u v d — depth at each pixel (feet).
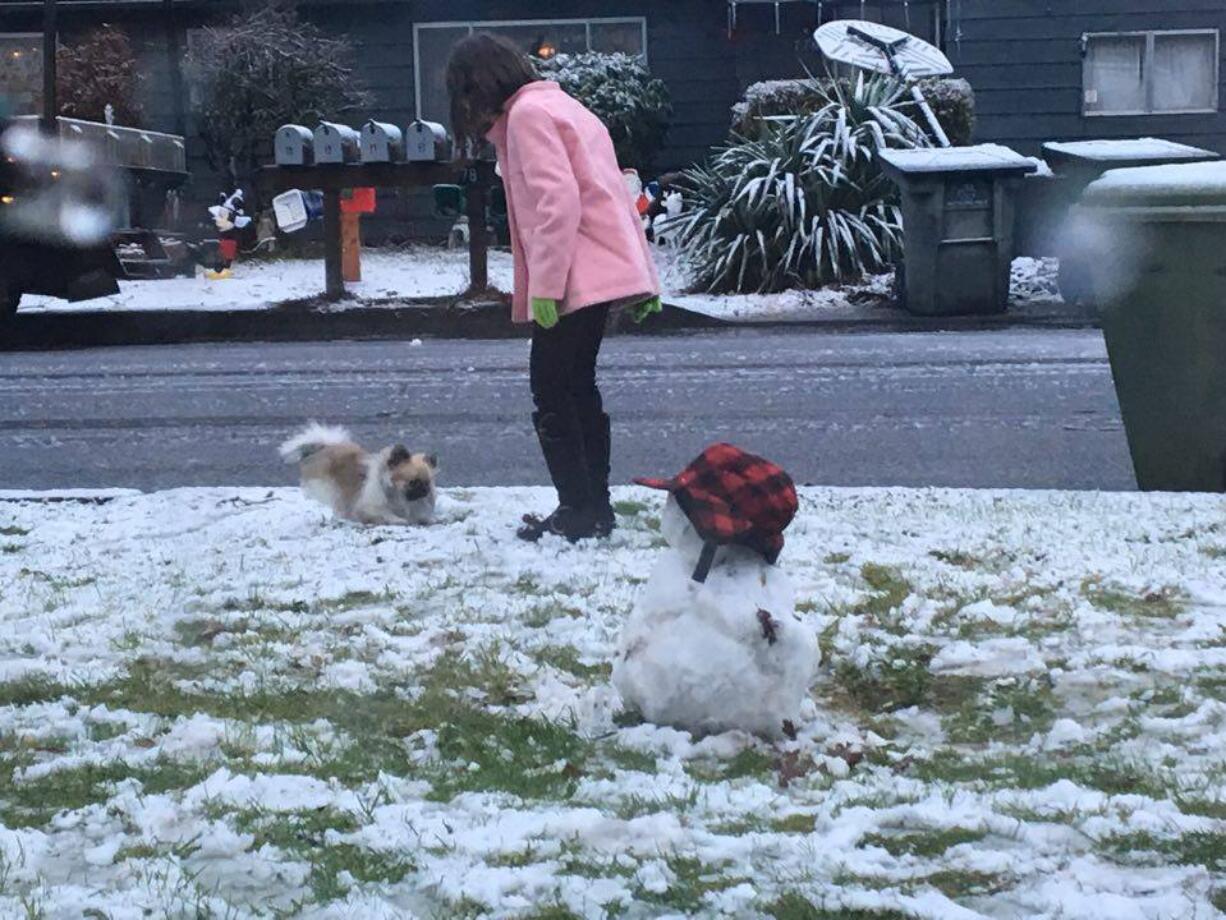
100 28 65.62
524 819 9.57
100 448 26.78
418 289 48.85
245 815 9.64
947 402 29.35
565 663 13.15
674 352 37.83
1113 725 11.44
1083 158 44.24
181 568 16.56
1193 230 18.79
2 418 29.91
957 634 13.70
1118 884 8.46
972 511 18.49
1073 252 44.88
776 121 53.47
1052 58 62.95
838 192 49.57
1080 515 18.13
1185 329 19.19
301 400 31.50
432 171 45.93
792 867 8.82
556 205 16.07
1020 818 9.43
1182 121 63.05
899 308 45.93
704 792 10.06
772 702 11.04
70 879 8.80
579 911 8.25
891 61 53.62
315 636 14.10
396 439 26.99
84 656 13.57
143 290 49.88
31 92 65.26
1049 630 13.75
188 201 65.21
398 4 65.36
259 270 55.42
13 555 17.46
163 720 11.75
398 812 9.71
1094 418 27.40
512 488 20.84
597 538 17.44
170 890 8.55
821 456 24.64
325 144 45.65
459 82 16.70
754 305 46.75
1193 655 12.75
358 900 8.45
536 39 65.77
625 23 65.62
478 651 13.39
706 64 65.36
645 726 11.20
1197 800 9.66
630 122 59.93
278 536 18.13
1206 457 19.57
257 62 59.67
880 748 11.22
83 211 44.06
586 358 17.26
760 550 11.14
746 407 29.35
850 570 15.80
